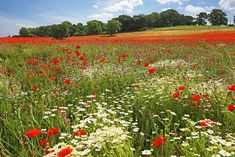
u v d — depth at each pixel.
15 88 5.87
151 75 7.32
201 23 124.38
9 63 9.70
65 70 7.80
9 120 3.97
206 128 3.69
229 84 5.95
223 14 117.94
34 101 5.06
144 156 3.20
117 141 2.89
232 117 3.92
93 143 3.05
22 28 78.81
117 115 4.46
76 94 5.61
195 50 14.46
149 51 13.45
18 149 3.34
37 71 7.84
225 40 20.38
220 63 9.06
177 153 3.20
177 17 117.12
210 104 4.55
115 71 7.55
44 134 3.63
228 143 2.88
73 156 2.70
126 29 103.06
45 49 14.08
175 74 7.23
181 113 4.36
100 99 5.25
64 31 69.31
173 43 19.39
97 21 82.19
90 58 10.54
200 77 6.86
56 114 4.33
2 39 21.33
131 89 5.94
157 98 5.00
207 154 2.78
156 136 3.46
